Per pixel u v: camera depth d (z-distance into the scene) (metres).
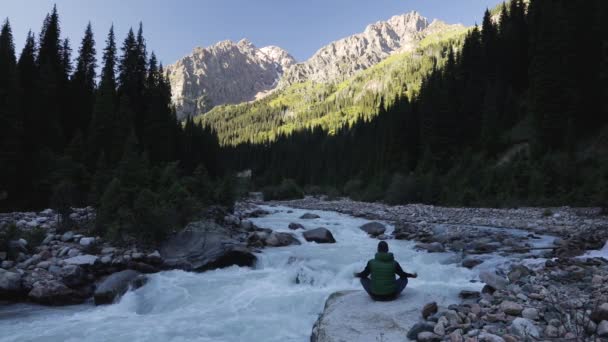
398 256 14.63
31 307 9.59
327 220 27.72
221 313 8.95
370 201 51.53
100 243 14.01
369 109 193.50
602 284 8.17
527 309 6.42
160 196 17.41
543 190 34.12
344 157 91.94
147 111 45.81
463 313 6.60
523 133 46.72
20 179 27.42
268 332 7.77
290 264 13.51
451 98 59.16
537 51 46.09
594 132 40.00
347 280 11.69
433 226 22.83
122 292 10.28
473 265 12.67
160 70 56.81
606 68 41.06
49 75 38.94
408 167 58.81
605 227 18.78
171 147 46.56
